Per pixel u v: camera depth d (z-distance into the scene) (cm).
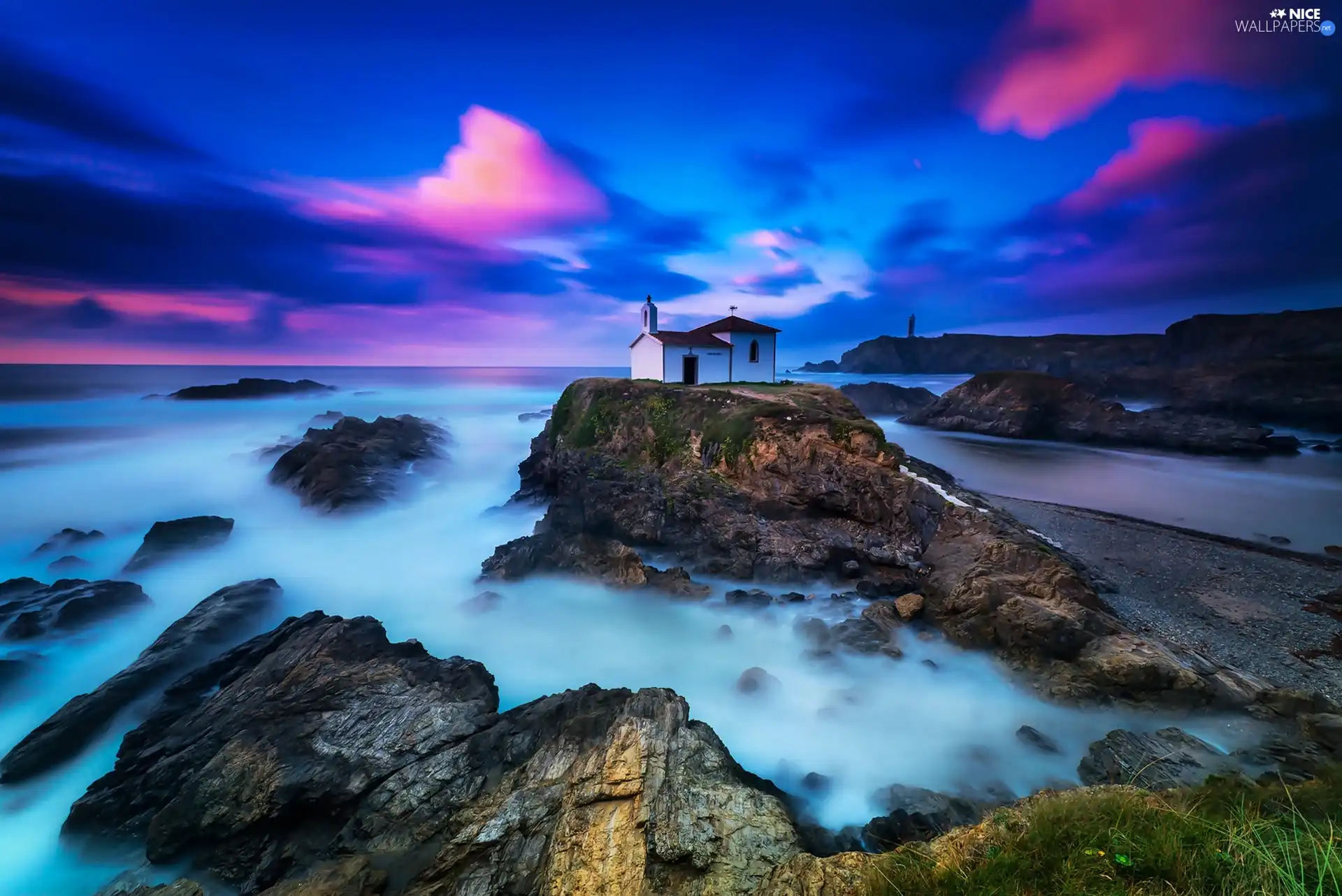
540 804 1020
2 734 1491
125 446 4559
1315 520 3152
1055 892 526
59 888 1080
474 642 1903
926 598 1986
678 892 805
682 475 2830
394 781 1148
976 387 7012
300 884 935
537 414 6825
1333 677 1539
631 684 1667
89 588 2072
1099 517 3088
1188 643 1717
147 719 1397
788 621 1966
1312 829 556
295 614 2098
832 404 3309
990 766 1301
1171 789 822
